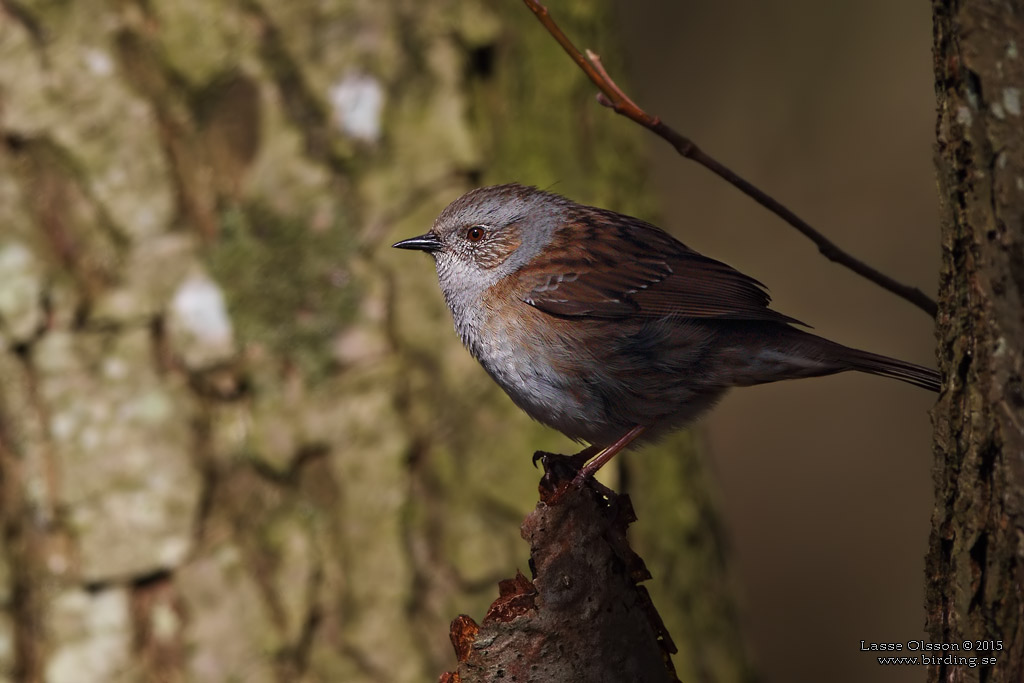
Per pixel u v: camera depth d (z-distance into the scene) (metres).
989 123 5.39
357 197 10.07
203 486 9.39
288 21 10.11
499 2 10.92
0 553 8.99
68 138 9.54
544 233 9.36
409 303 10.05
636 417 9.01
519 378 9.25
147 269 9.59
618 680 6.08
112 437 9.27
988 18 5.39
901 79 18.75
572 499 6.16
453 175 10.30
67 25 9.62
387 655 9.47
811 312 18.70
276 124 9.97
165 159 9.71
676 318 8.87
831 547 18.56
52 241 9.45
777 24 19.20
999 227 5.36
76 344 9.35
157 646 9.17
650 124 7.06
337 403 9.74
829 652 18.03
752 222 19.03
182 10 9.88
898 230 18.61
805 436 19.45
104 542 9.17
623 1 19.56
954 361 5.70
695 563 11.45
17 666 8.93
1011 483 5.34
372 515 9.66
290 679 9.30
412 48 10.37
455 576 9.79
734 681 11.30
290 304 9.79
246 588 9.34
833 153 18.86
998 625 5.42
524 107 11.09
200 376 9.55
